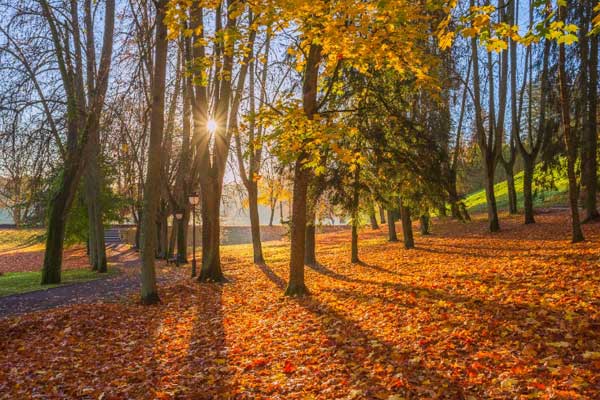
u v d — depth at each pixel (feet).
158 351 26.30
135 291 54.03
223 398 18.16
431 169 52.37
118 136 55.31
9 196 59.77
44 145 56.70
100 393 19.48
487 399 14.97
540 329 20.12
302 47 34.91
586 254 37.65
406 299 31.24
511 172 108.68
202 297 44.98
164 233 127.13
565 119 47.19
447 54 63.57
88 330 31.24
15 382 21.39
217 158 56.49
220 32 31.71
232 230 214.69
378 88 48.47
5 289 57.98
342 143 49.49
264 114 33.96
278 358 22.67
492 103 78.13
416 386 16.74
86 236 124.88
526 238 64.28
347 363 20.49
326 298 36.88
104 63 61.98
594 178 63.52
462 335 21.22
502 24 19.44
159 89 40.32
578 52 56.24
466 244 69.46
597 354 16.38
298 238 40.27
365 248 89.51
